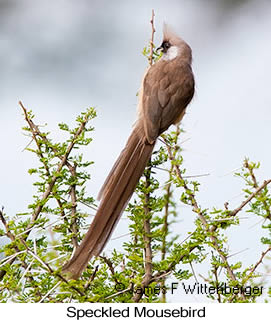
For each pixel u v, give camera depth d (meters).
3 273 7.43
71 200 8.15
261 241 7.61
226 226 7.78
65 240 7.97
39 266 7.19
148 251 7.93
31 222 7.51
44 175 8.26
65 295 7.41
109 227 8.24
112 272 7.81
